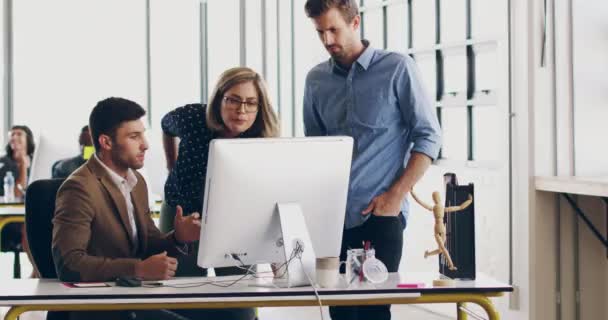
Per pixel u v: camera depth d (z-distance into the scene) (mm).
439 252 2965
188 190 3594
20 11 9227
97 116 3025
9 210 6012
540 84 4867
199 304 2695
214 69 9383
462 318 2939
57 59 9258
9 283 2891
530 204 4867
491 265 5332
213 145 2742
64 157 6793
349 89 3549
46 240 3117
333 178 2902
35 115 9266
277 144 2811
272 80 8547
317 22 3434
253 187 2799
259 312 5984
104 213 3004
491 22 5414
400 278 2998
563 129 4762
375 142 3533
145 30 9391
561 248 4832
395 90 3504
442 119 6066
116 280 2863
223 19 9250
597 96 4715
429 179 6090
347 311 3383
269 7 8617
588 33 4703
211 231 2801
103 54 9305
